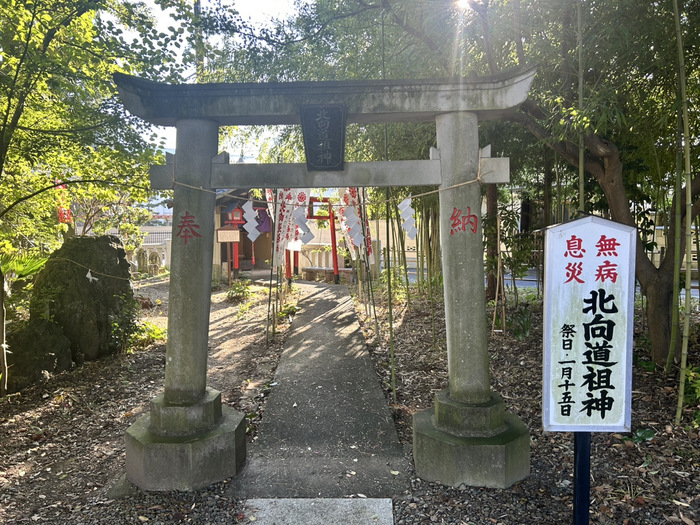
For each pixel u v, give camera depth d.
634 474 3.17
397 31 5.33
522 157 7.07
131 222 13.48
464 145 3.11
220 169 3.22
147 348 7.03
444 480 3.13
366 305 9.63
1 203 5.89
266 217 16.03
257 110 3.11
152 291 12.73
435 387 5.11
